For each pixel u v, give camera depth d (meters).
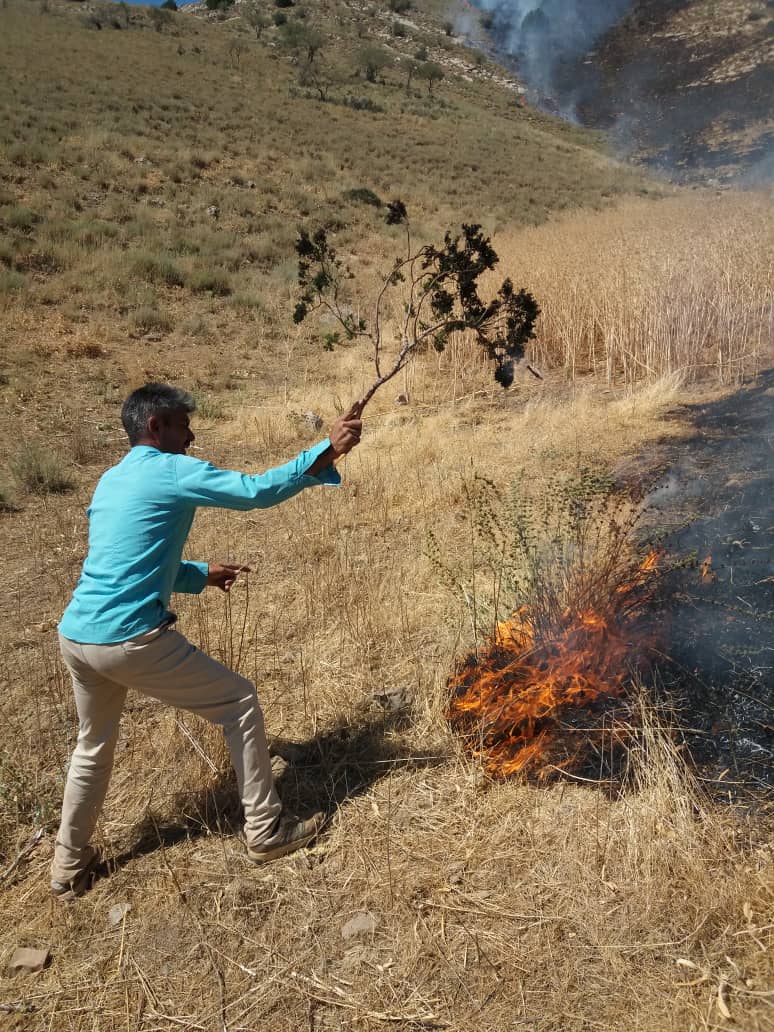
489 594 4.52
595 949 2.47
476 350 11.09
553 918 2.59
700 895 2.57
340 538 5.76
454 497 6.23
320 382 11.30
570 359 10.70
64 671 4.27
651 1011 2.26
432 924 2.62
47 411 9.59
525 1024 2.27
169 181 22.55
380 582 4.91
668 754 2.99
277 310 15.07
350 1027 2.32
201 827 3.13
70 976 2.55
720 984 2.29
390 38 79.00
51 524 6.45
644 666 3.62
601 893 2.66
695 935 2.46
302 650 4.32
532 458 6.95
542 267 13.20
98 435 8.85
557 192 34.03
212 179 24.19
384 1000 2.39
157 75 37.72
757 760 3.08
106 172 21.92
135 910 2.79
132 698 3.99
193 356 12.65
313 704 3.84
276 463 7.97
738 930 2.46
